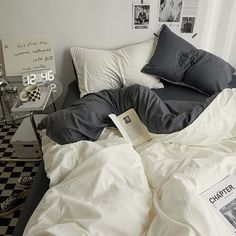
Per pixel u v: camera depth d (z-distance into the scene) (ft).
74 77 7.37
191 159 3.51
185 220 2.50
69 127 3.89
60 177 3.43
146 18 6.50
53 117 4.16
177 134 3.92
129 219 2.69
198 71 6.13
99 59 6.37
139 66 6.38
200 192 3.01
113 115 4.35
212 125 4.00
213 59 6.30
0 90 5.55
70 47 6.92
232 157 3.52
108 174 3.14
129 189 3.01
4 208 4.96
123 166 3.30
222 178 3.22
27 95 4.96
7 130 7.33
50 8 6.33
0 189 5.56
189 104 4.55
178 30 6.70
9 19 6.45
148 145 4.06
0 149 6.63
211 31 6.78
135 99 4.36
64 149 3.62
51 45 6.66
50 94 5.54
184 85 6.46
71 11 6.39
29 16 6.43
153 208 2.98
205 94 6.17
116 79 6.34
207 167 3.25
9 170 6.05
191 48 6.43
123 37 6.80
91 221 2.60
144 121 4.20
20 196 5.22
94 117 4.18
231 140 4.13
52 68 6.81
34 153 6.22
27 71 6.69
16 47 6.53
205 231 2.45
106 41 6.86
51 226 2.61
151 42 6.71
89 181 3.05
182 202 2.67
